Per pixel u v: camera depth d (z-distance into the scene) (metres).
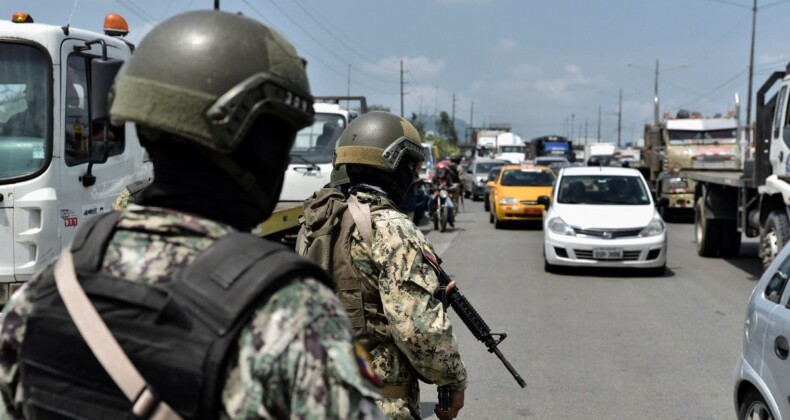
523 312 8.78
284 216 8.54
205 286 1.19
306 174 10.64
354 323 2.56
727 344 7.27
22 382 1.30
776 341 4.05
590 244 11.45
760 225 11.12
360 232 2.55
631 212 11.95
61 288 1.26
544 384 5.98
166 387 1.16
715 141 24.36
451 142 95.50
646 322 8.25
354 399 1.21
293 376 1.18
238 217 1.36
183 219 1.28
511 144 55.59
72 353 1.22
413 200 11.99
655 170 27.03
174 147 1.32
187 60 1.26
